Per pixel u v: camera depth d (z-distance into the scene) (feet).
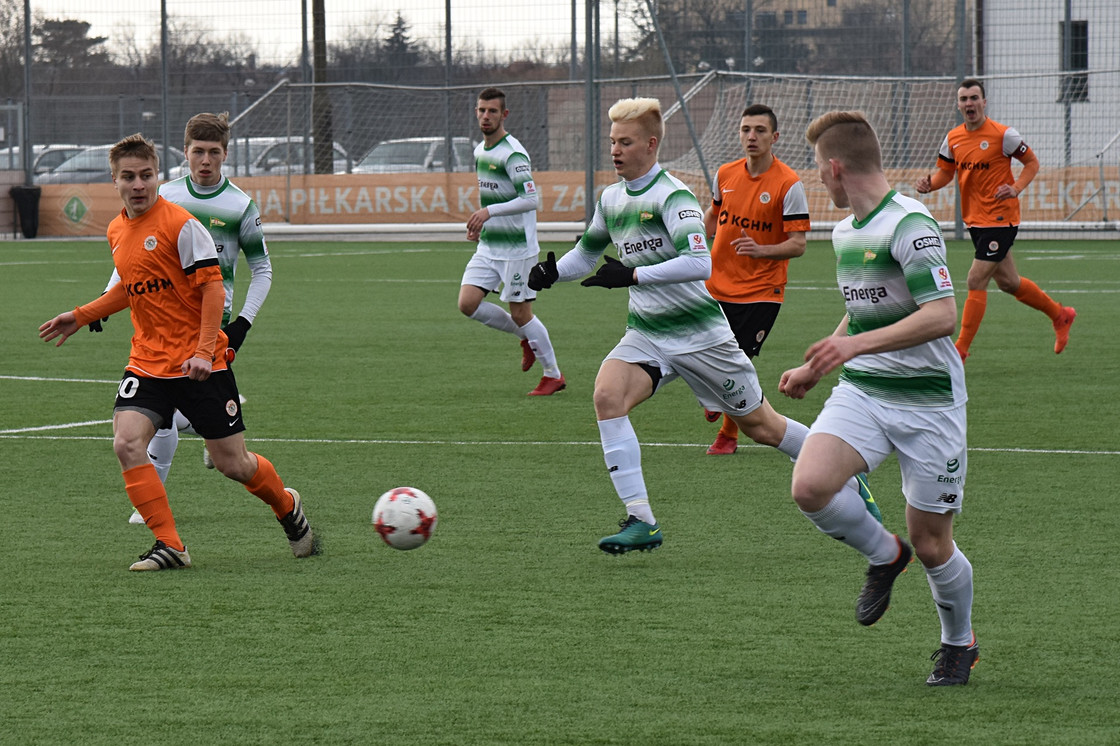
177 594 47.67
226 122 62.03
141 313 51.13
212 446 51.03
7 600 46.88
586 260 60.03
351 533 56.95
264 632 43.14
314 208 277.44
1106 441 75.87
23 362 113.50
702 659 40.27
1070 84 258.16
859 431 38.01
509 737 33.96
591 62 256.52
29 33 290.56
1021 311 148.56
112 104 295.48
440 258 232.53
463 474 69.26
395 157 288.30
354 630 43.32
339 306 157.89
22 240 279.90
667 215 56.03
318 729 34.60
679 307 55.98
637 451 53.21
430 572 50.65
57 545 54.90
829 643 41.78
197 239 50.24
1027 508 60.13
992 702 36.40
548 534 56.65
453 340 127.95
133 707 36.27
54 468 70.95
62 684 38.17
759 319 79.77
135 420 50.90
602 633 42.88
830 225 267.59
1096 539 54.65
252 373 107.04
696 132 270.67
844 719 35.17
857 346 35.96
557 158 280.10
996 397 91.86
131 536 56.44
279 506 51.90
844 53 271.08
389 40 290.76
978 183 107.24
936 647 41.34
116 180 50.19
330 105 290.76
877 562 39.24
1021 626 43.39
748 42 274.16
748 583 48.83
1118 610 45.06
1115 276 184.24
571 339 128.88
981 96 106.83
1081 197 250.78
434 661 40.14
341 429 82.33
